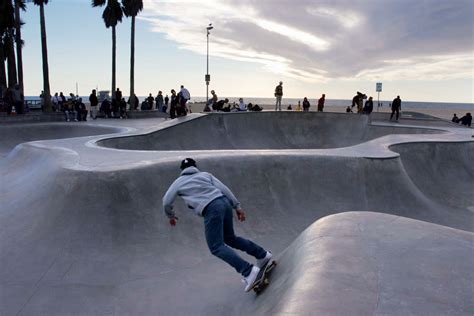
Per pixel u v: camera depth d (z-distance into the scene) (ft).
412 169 36.52
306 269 9.57
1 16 71.61
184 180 12.08
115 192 19.85
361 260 9.73
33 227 18.81
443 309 7.63
